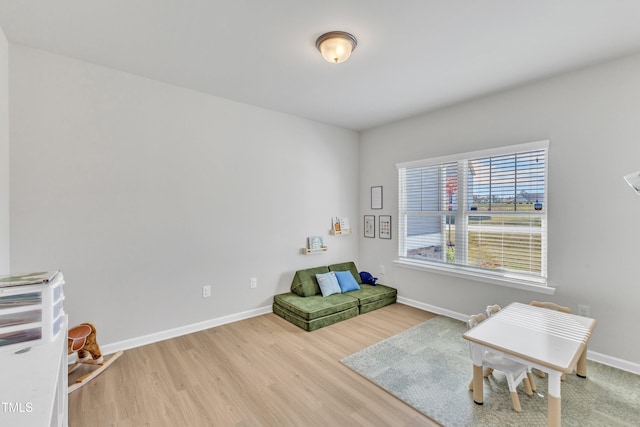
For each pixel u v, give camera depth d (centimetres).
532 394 212
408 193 416
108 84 265
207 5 182
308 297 377
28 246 233
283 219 390
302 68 265
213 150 328
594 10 185
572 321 216
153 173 290
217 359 262
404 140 412
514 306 251
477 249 342
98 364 244
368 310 383
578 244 266
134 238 281
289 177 396
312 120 417
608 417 189
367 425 183
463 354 271
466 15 191
